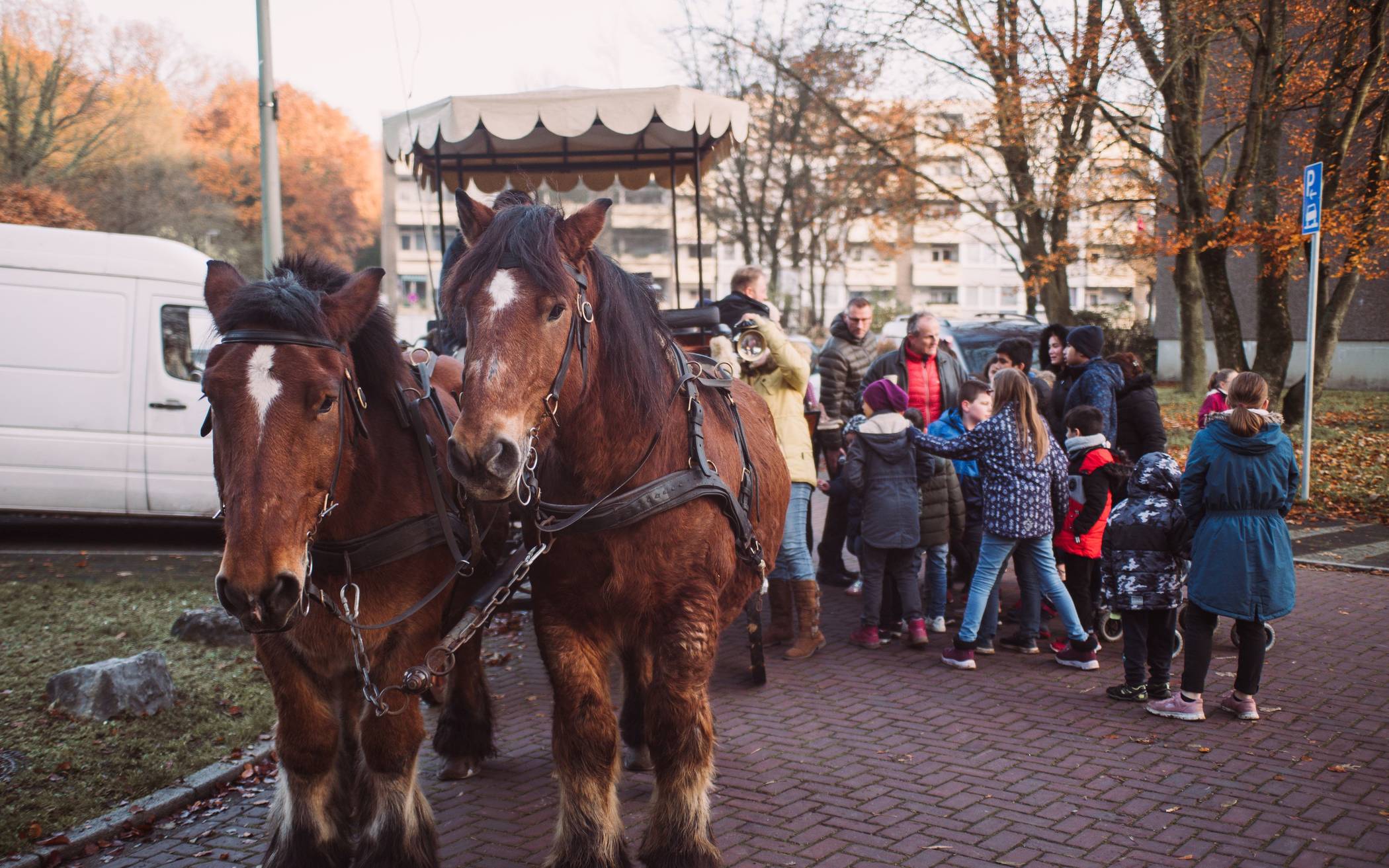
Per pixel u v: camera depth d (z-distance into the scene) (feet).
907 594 22.15
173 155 120.67
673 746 11.27
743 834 13.15
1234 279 82.48
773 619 22.38
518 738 17.08
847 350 27.71
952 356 27.40
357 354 11.20
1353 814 13.51
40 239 29.68
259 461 9.02
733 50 95.14
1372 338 68.85
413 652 11.32
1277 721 17.20
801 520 21.47
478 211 10.43
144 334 29.96
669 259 153.89
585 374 10.28
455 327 10.28
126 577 26.23
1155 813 13.62
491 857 12.71
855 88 76.54
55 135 103.86
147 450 29.86
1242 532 16.69
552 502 11.18
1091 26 52.75
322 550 10.71
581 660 11.27
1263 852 12.45
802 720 17.62
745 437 13.78
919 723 17.43
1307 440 36.73
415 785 11.62
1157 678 17.89
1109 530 18.22
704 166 30.94
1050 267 65.21
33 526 33.37
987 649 21.76
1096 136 60.39
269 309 9.45
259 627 8.93
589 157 30.99
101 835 13.28
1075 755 15.79
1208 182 55.52
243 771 15.46
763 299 24.09
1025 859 12.36
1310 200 34.71
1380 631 22.52
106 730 16.17
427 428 11.92
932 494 23.07
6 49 99.60
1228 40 56.44
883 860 12.42
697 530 11.31
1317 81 50.85
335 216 186.80
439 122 23.76
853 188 90.99
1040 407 27.07
